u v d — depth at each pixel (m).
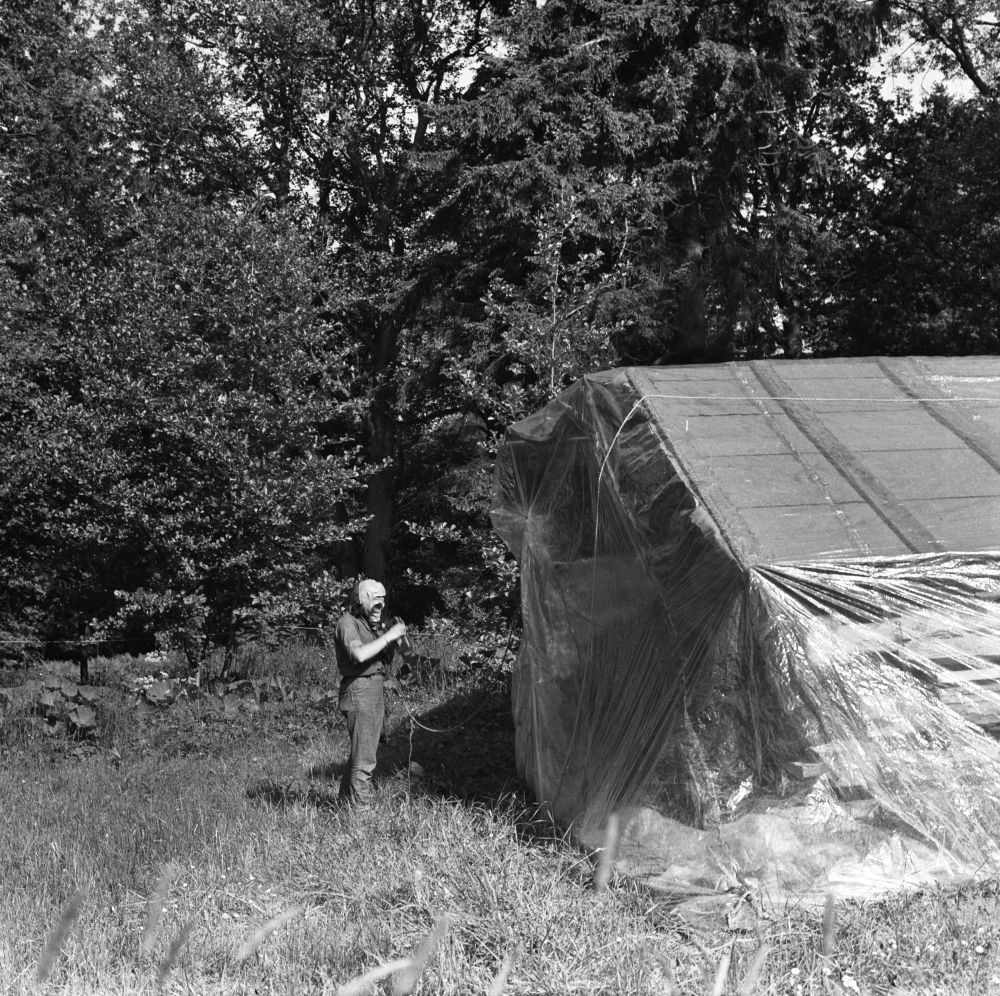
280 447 14.75
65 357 14.77
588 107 17.69
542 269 13.53
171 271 15.68
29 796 9.08
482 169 17.34
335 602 15.08
